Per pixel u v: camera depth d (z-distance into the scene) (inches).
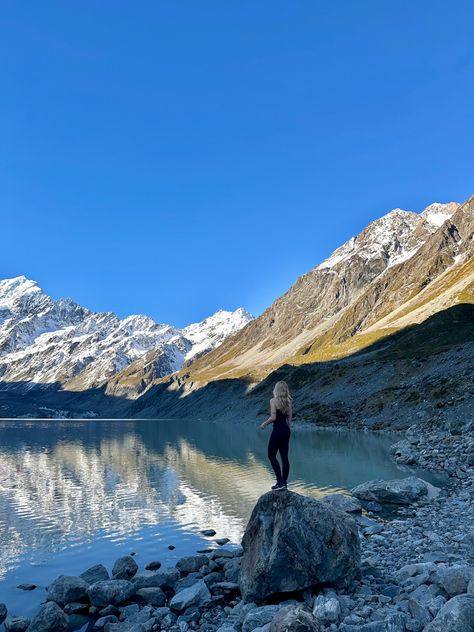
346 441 2390.5
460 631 356.8
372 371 4074.8
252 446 2738.7
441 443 1705.2
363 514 943.7
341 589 520.7
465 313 5413.4
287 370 6825.8
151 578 656.4
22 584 693.9
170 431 4837.6
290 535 534.0
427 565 542.9
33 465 2086.6
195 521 1015.6
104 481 1601.9
